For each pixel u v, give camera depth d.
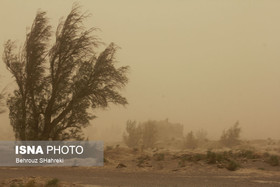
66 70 24.11
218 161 19.69
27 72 23.81
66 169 19.64
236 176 15.76
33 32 24.14
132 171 18.41
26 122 23.89
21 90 23.88
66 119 24.16
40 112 24.08
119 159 23.48
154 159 22.88
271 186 12.96
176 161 21.45
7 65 23.95
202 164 19.58
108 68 23.98
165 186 12.98
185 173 17.06
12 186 12.04
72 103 23.66
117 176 16.34
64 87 23.84
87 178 15.58
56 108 24.11
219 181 14.28
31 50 23.91
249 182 13.98
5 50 24.03
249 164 19.66
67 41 24.06
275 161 19.61
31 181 12.30
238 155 22.92
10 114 23.94
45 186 12.29
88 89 23.92
